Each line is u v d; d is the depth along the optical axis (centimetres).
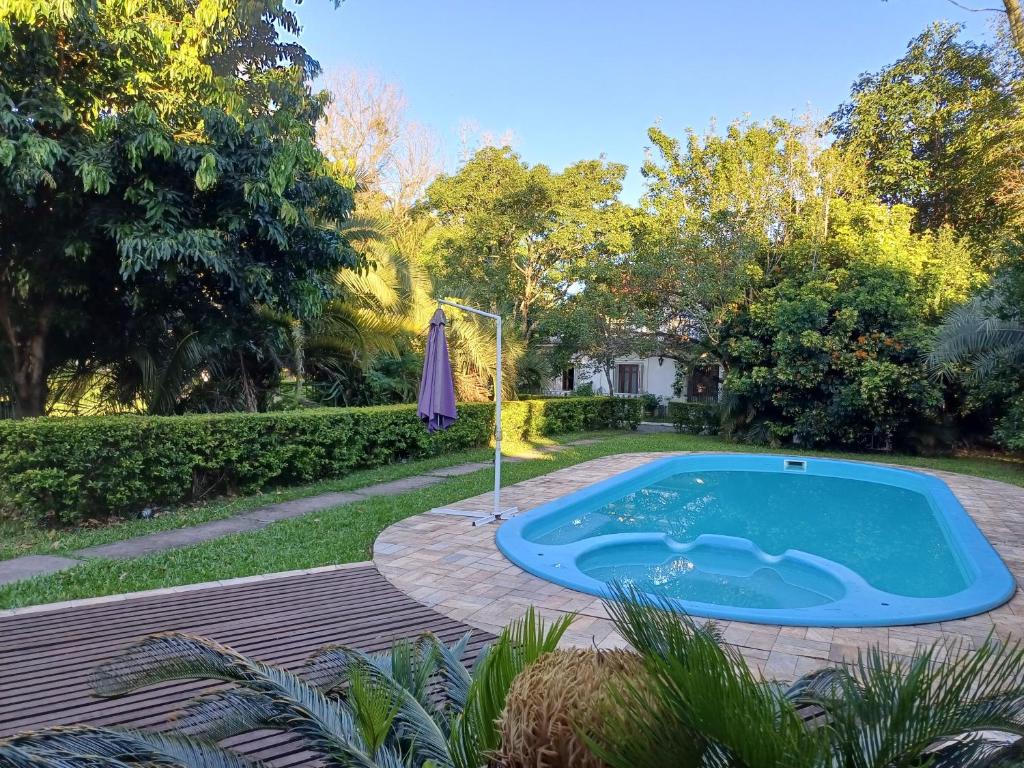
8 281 757
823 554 744
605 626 409
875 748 117
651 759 99
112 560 520
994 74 1499
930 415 1332
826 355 1368
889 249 1479
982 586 502
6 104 589
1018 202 1410
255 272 756
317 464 905
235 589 464
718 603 550
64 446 609
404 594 462
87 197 693
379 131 2475
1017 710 118
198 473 764
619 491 959
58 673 322
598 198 1902
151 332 879
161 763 148
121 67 687
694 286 1569
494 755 121
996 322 1085
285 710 171
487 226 1723
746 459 1266
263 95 770
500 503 788
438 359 723
